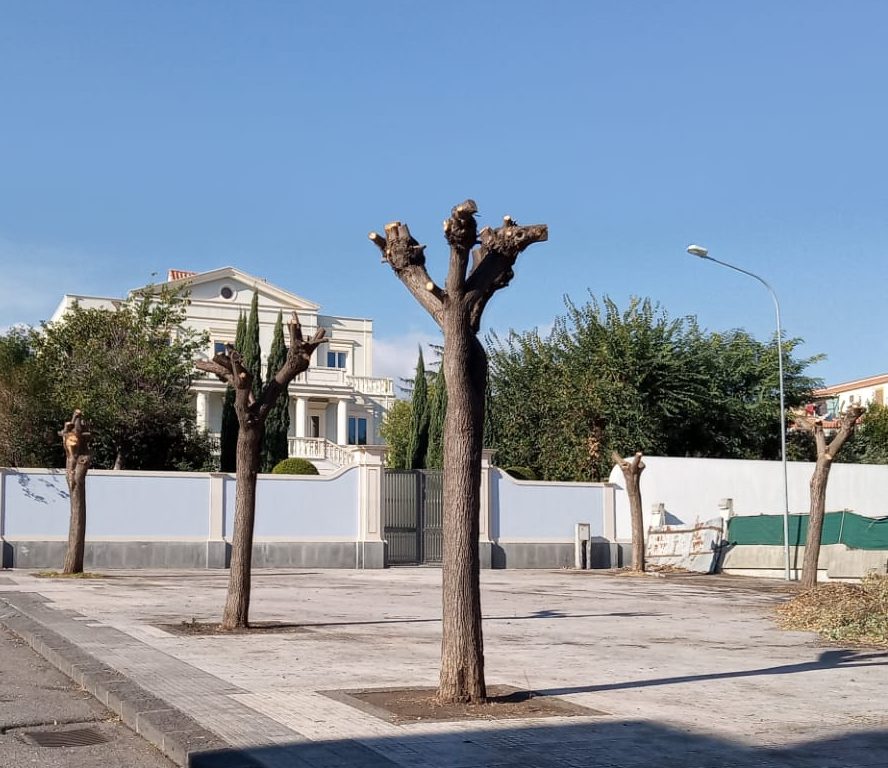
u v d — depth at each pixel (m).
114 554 28.75
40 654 11.67
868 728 7.73
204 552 29.58
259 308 61.88
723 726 7.70
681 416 42.19
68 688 9.48
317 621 15.41
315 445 49.56
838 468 37.41
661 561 33.25
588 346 42.16
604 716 7.96
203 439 44.19
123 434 41.09
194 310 59.84
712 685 9.74
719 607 19.61
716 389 43.31
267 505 30.64
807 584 22.64
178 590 20.84
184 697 8.37
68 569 24.53
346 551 31.16
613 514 34.34
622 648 12.70
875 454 52.25
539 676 10.09
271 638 12.98
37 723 7.91
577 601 20.50
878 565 29.14
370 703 8.23
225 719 7.46
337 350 65.00
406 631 14.16
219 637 12.91
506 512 33.25
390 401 64.38
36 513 28.20
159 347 43.97
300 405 58.38
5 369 38.50
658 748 6.90
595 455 40.50
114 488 29.00
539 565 33.25
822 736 7.40
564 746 6.89
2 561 27.61
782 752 6.87
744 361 46.34
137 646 11.65
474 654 8.36
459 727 7.39
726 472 35.84
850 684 9.96
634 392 40.34
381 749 6.62
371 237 9.07
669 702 8.71
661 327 42.44
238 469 14.20
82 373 41.69
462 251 8.35
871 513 37.62
